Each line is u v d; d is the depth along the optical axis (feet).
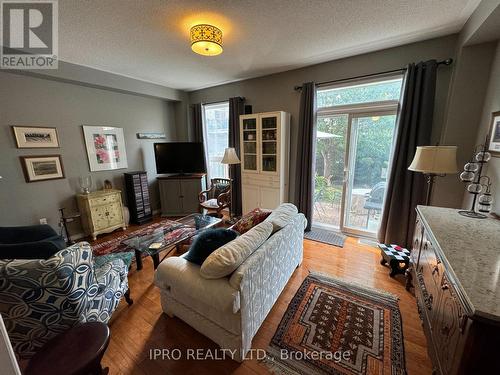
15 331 4.09
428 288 4.79
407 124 8.43
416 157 6.61
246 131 12.23
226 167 15.64
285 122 11.14
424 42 8.13
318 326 5.68
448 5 5.99
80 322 4.39
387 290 7.01
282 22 6.78
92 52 8.77
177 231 8.94
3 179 9.04
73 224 11.25
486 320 2.53
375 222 10.72
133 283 7.59
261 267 5.07
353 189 11.05
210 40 6.74
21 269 3.72
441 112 8.21
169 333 5.56
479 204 5.90
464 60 7.05
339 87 10.12
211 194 14.24
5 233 6.87
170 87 14.44
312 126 10.65
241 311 4.42
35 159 9.80
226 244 4.90
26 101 9.45
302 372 4.58
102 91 12.03
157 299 6.81
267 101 12.29
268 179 11.77
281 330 5.58
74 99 10.94
